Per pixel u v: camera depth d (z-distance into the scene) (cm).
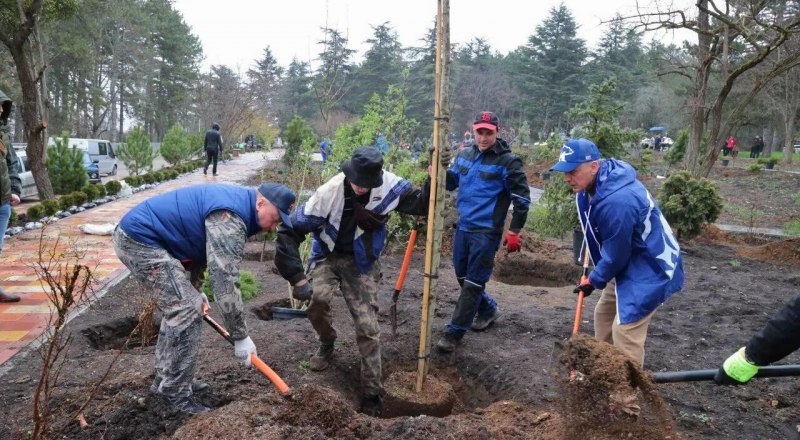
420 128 3381
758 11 1264
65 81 4025
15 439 318
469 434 320
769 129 4728
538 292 717
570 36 5472
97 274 704
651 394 323
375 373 405
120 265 761
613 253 345
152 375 386
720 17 1270
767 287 782
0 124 591
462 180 492
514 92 5244
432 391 421
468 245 486
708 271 893
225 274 319
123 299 600
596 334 415
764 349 288
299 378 415
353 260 412
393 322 507
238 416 316
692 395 414
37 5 1234
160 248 331
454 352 488
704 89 1519
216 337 482
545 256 921
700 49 1492
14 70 3238
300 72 5441
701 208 1030
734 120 1468
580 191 369
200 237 335
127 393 356
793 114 3316
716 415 385
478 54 5875
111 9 4291
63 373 404
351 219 394
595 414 329
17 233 973
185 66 5600
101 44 4409
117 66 4675
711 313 634
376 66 4050
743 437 357
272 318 582
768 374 303
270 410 328
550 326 561
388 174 405
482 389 452
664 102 4259
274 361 438
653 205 349
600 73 5281
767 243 1161
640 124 4791
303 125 1817
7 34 1320
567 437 335
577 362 333
